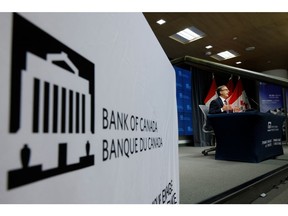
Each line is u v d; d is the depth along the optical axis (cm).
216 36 412
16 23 21
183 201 86
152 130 63
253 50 484
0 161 18
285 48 472
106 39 38
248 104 603
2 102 19
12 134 19
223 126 218
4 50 19
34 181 21
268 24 369
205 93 555
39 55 23
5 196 19
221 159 222
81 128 29
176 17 342
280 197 122
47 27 24
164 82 84
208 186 110
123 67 45
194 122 514
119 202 39
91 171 31
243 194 109
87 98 31
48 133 23
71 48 28
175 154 96
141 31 58
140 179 50
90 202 30
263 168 163
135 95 51
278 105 573
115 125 39
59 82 25
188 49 475
